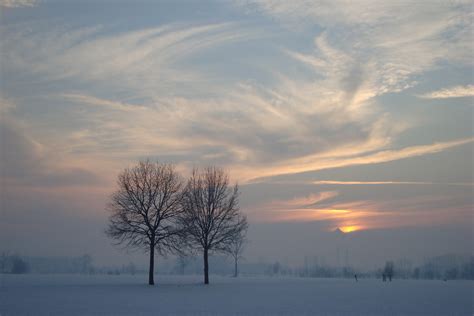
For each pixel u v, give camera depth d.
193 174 66.62
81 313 28.91
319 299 40.97
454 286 68.00
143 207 61.25
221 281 84.31
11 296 42.06
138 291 49.81
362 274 155.25
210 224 65.94
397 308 33.25
